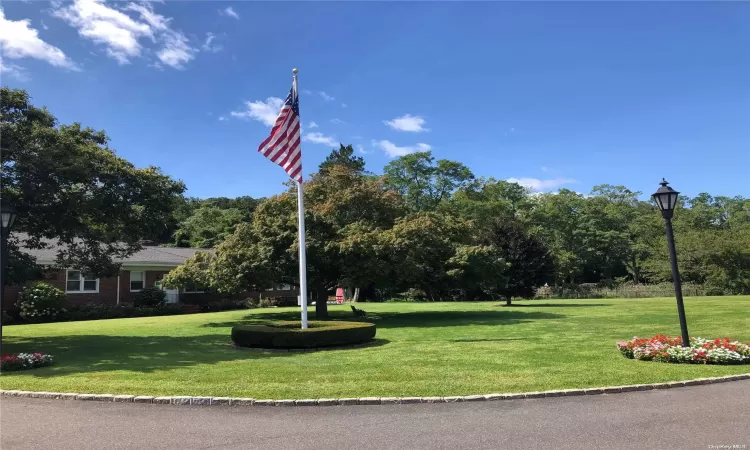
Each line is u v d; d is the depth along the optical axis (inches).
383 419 247.8
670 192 411.8
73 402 287.6
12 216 428.1
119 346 524.4
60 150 505.7
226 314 1064.8
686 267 1811.0
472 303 1449.3
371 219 936.3
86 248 620.7
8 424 245.9
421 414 255.8
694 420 237.9
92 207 529.3
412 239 789.2
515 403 274.7
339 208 927.7
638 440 210.8
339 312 1065.5
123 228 601.3
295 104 515.2
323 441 215.8
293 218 797.9
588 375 332.2
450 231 984.9
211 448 208.5
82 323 876.0
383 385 311.3
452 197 2064.5
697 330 574.9
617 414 250.2
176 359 428.5
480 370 357.1
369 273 754.2
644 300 1338.6
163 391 301.7
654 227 2320.4
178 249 1491.1
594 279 2418.8
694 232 1924.2
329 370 364.5
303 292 511.5
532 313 919.0
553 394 289.0
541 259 1294.3
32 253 1034.7
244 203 2677.2
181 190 610.9
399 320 827.4
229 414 260.2
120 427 239.1
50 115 538.0
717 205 2942.9
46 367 394.3
